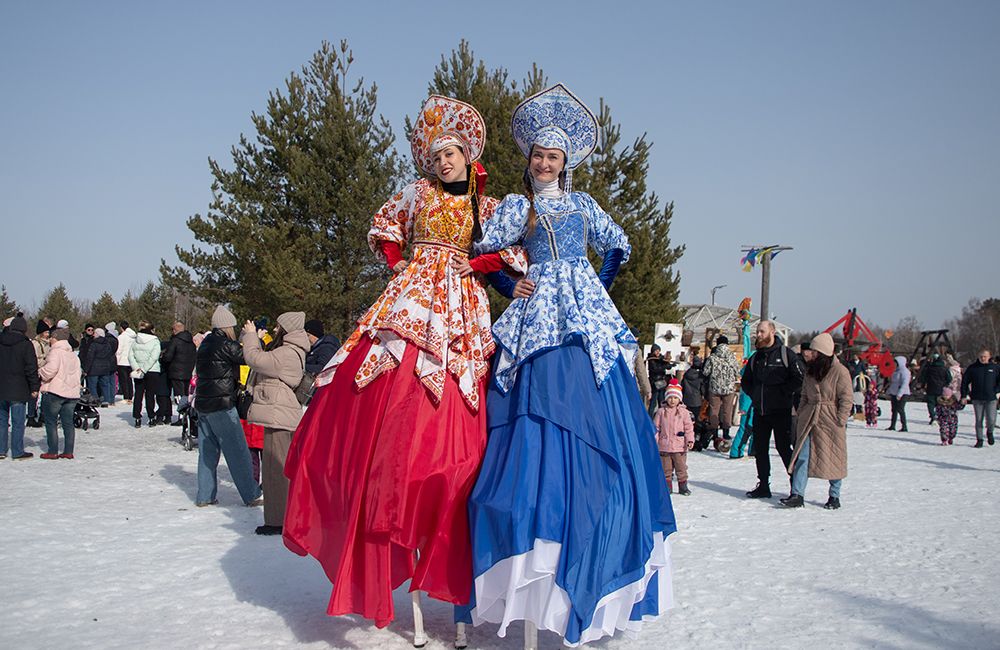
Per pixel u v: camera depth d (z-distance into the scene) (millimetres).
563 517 3828
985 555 6738
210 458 8562
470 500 4027
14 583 5344
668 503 4277
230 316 8516
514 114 4957
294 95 24688
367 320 4645
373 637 4418
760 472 9883
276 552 6402
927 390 22359
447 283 4586
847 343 31266
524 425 4070
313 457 4426
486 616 3994
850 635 4609
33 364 11695
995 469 12883
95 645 4180
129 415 19578
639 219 22922
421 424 4145
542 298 4438
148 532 7113
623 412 4273
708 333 21281
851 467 12992
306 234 24328
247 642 4281
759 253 33562
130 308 55562
